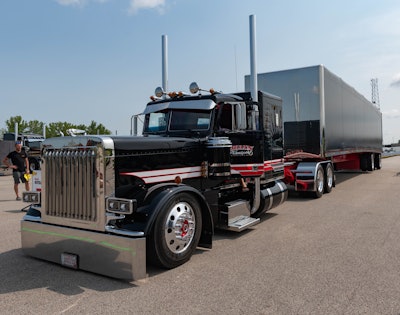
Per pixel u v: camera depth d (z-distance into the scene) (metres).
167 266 4.40
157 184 4.76
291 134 11.20
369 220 7.28
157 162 4.82
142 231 4.08
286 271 4.33
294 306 3.37
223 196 6.37
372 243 5.55
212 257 4.94
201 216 4.98
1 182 17.77
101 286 3.93
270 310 3.29
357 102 16.12
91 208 4.23
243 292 3.71
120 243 4.01
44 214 4.68
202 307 3.37
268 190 7.40
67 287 3.91
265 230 6.55
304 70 11.02
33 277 4.22
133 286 3.92
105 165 4.13
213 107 5.90
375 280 4.00
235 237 6.05
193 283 3.98
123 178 4.36
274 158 7.65
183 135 6.05
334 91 12.09
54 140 4.53
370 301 3.46
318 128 10.85
